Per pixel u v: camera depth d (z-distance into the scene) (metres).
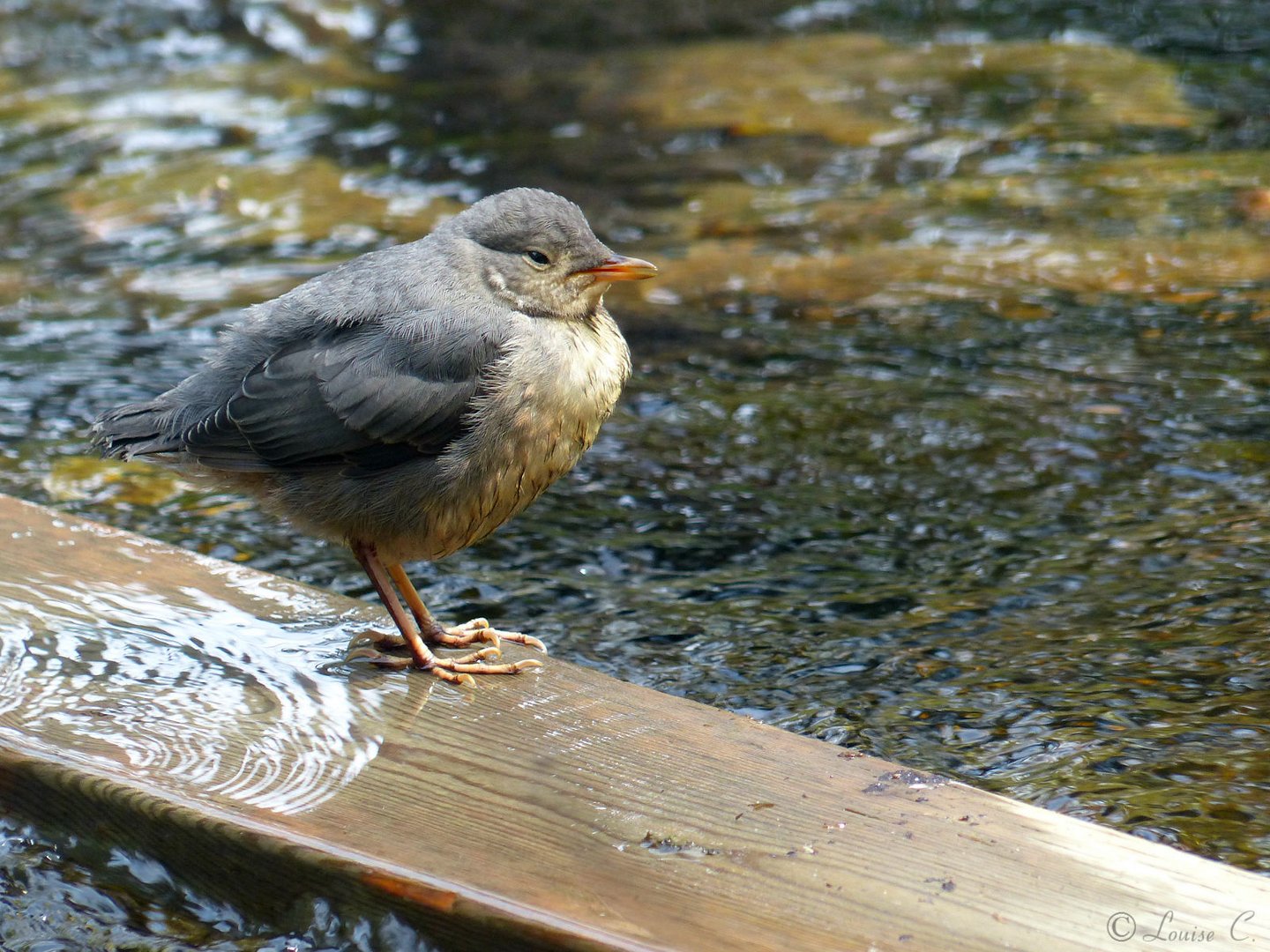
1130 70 23.02
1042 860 5.72
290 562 10.80
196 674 7.33
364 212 18.45
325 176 19.69
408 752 6.63
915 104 22.05
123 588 8.20
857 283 16.06
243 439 7.74
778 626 9.68
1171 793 7.43
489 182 19.47
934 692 8.70
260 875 6.04
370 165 20.16
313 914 5.94
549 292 7.91
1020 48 24.36
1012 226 17.48
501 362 7.60
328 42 25.89
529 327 7.77
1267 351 13.89
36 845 6.64
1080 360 13.95
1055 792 7.50
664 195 18.91
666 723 6.89
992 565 10.35
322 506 7.83
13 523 8.95
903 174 19.39
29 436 12.64
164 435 7.89
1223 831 7.07
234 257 17.02
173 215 18.33
